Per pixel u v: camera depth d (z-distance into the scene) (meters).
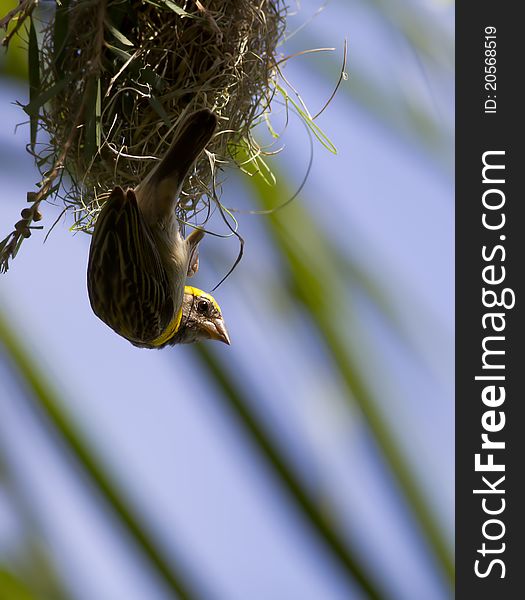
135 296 10.53
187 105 10.73
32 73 10.70
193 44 10.73
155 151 10.75
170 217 10.56
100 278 10.55
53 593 10.80
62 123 10.91
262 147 11.73
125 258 10.42
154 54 10.70
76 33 10.62
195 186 11.21
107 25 10.40
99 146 10.42
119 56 10.47
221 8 10.84
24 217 10.13
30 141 10.67
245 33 10.98
